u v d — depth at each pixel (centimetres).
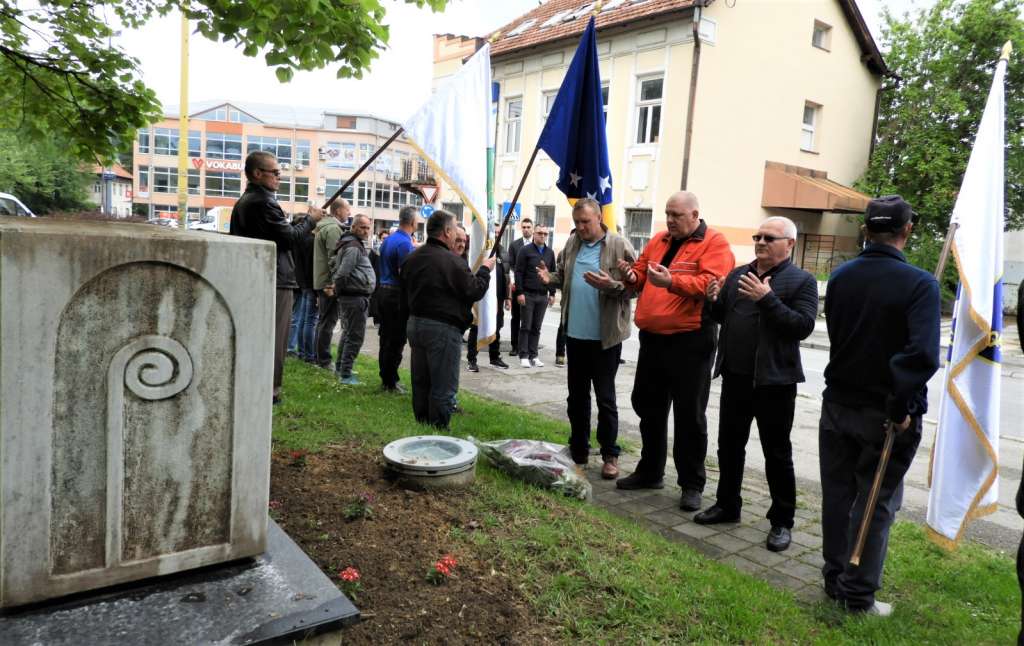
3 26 449
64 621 171
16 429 166
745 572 343
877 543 297
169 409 187
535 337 931
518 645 230
